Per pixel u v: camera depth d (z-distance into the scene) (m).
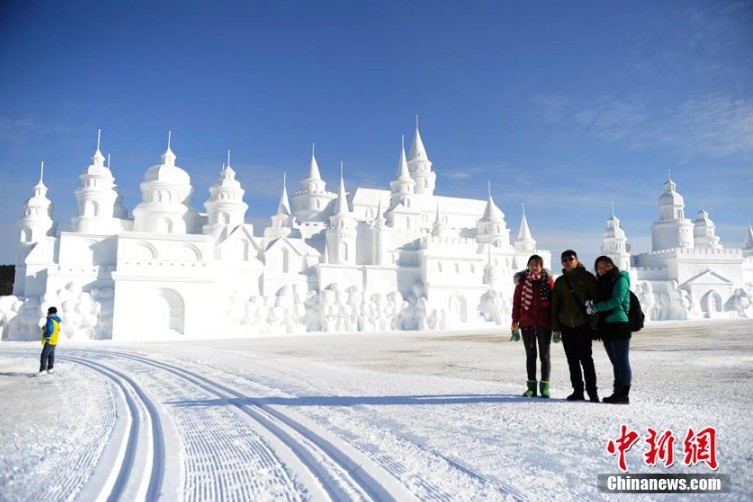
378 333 60.91
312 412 9.39
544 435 7.18
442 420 8.38
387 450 6.62
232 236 71.62
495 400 10.22
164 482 5.79
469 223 107.31
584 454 6.23
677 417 8.10
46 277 60.00
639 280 97.62
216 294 60.28
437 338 45.41
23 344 44.81
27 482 5.97
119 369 20.08
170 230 71.12
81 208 68.38
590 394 10.08
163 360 23.25
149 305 56.91
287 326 65.62
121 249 61.94
